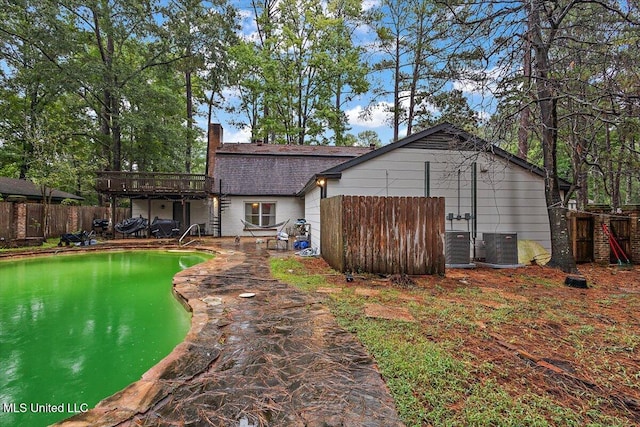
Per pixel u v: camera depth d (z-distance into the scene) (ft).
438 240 20.53
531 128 23.80
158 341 11.33
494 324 11.21
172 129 59.93
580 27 19.52
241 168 52.85
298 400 6.51
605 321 11.71
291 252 32.30
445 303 13.80
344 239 20.30
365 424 5.72
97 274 23.48
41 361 9.77
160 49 54.85
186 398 6.61
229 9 57.57
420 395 6.68
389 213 20.42
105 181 44.47
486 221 27.91
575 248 27.07
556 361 8.40
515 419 5.89
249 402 6.45
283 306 13.26
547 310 12.98
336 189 27.43
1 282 20.71
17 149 51.21
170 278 22.08
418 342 9.45
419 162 27.76
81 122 56.95
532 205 28.30
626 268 24.40
